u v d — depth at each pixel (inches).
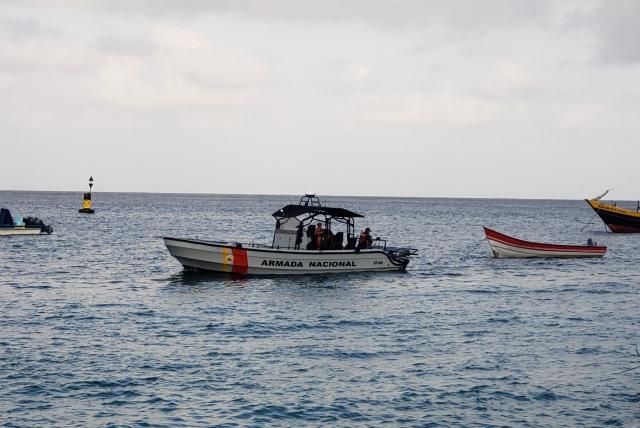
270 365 856.3
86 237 2839.6
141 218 4803.2
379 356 904.3
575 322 1135.6
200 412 693.9
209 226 3996.1
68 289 1439.5
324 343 972.6
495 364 868.0
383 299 1348.4
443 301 1339.8
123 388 759.1
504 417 690.2
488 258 2262.6
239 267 1530.5
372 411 703.7
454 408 713.6
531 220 5920.3
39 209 6048.2
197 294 1364.4
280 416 687.7
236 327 1070.4
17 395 730.8
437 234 3543.3
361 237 1685.5
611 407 717.3
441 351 933.8
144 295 1359.5
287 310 1212.5
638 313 1221.7
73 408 698.2
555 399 740.0
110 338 985.5
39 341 959.0
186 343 963.3
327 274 1610.5
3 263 1878.7
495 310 1243.8
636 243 3048.7
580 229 4431.6
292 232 1598.2
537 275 1797.5
